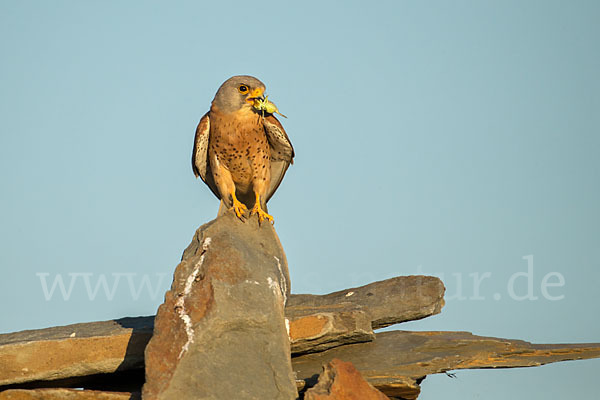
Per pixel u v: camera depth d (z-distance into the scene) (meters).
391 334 12.69
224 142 13.58
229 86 13.16
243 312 9.95
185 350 9.60
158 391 9.38
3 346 10.91
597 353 12.12
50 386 11.33
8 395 10.47
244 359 9.83
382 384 11.36
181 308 10.04
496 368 12.19
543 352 12.10
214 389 9.52
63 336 11.32
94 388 11.69
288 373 9.86
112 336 11.22
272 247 12.02
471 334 12.71
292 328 11.59
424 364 11.77
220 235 11.16
